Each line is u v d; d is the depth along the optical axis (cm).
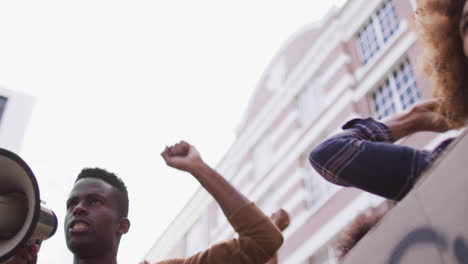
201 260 287
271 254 277
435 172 135
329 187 1577
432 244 129
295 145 1800
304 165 1741
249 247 275
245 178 2084
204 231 2256
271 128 2036
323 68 1812
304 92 1909
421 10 178
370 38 1683
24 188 231
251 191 1980
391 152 173
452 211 125
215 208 2262
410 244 136
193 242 2352
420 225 135
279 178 1812
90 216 306
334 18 1831
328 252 1445
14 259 235
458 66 167
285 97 1992
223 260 278
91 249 299
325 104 1705
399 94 1437
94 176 331
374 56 1582
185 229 2439
